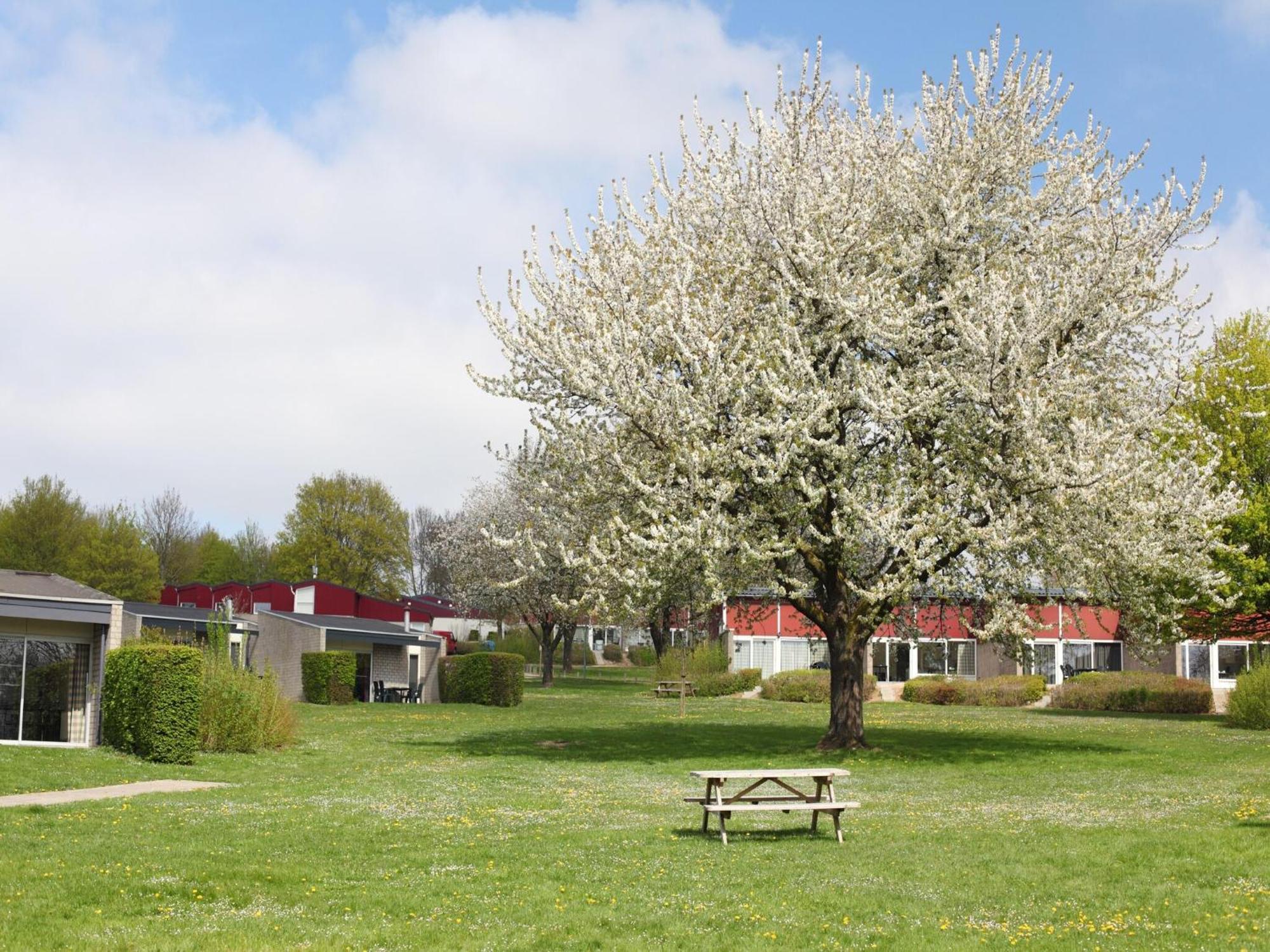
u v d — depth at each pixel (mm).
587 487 24844
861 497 23906
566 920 10086
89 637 24828
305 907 10469
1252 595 35000
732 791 19078
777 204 25250
